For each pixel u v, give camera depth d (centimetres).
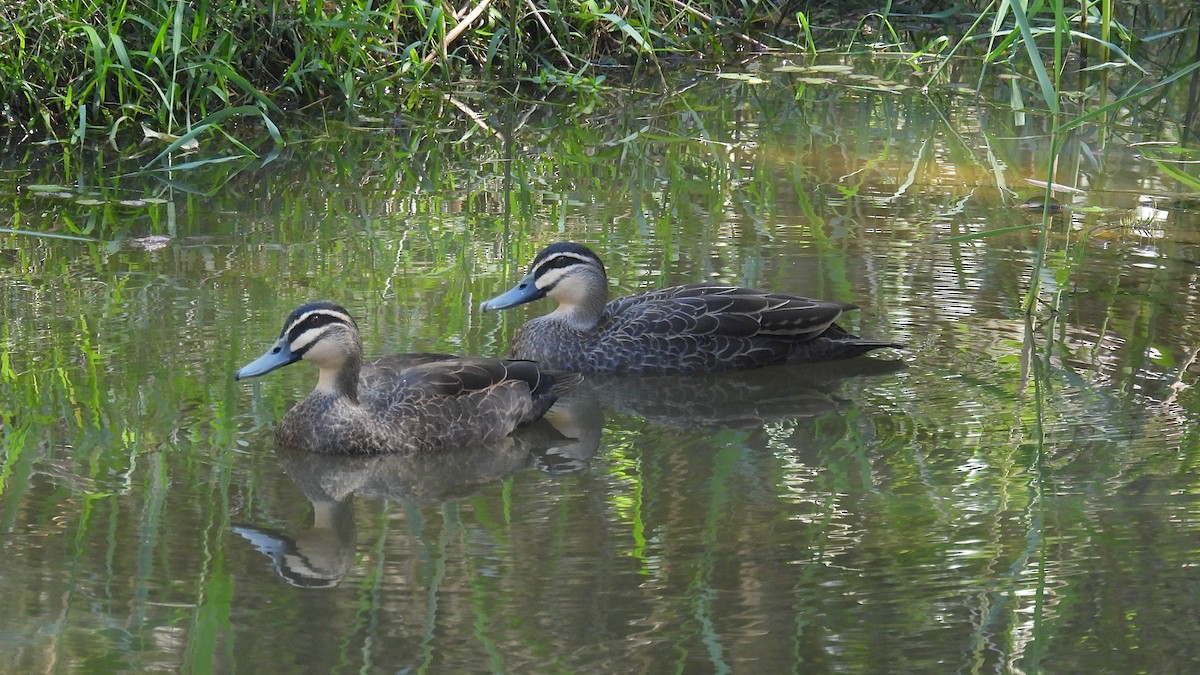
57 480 1073
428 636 870
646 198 1862
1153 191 1875
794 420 1245
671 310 1416
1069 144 2128
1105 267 1584
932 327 1430
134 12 2170
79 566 948
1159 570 951
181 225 1738
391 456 1170
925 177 1950
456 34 2431
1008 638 869
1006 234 1695
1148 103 2381
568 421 1269
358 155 2069
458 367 1235
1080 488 1076
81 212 1784
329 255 1628
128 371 1277
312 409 1165
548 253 1418
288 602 909
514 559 970
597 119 2286
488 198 1872
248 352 1324
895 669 841
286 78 2205
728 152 2092
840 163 2030
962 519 1027
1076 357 1345
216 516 1033
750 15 2720
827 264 1598
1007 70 2586
